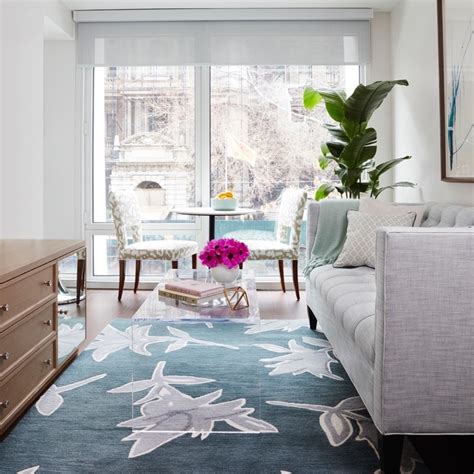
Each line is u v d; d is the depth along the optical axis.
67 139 5.01
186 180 5.07
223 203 4.44
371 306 2.24
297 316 3.96
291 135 5.04
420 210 3.27
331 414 2.25
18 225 4.05
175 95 5.02
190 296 2.42
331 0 4.61
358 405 2.34
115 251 5.12
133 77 5.04
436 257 1.69
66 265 2.82
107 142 5.07
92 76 5.03
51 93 5.00
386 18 4.91
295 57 4.88
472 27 3.07
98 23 4.91
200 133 5.02
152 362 2.91
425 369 1.71
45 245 2.87
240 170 5.06
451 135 3.40
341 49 4.88
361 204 3.40
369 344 1.86
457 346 1.70
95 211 5.11
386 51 4.93
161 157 5.06
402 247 1.68
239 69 5.02
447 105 3.46
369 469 1.81
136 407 2.31
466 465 1.79
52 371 2.61
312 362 2.91
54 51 4.96
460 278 1.69
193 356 3.02
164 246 4.49
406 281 1.69
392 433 1.72
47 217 5.05
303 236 5.13
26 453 1.92
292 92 5.02
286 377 2.68
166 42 4.89
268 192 5.07
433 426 1.72
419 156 4.15
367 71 4.94
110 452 1.93
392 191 4.93
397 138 4.73
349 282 2.76
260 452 1.93
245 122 5.04
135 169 5.07
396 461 1.75
